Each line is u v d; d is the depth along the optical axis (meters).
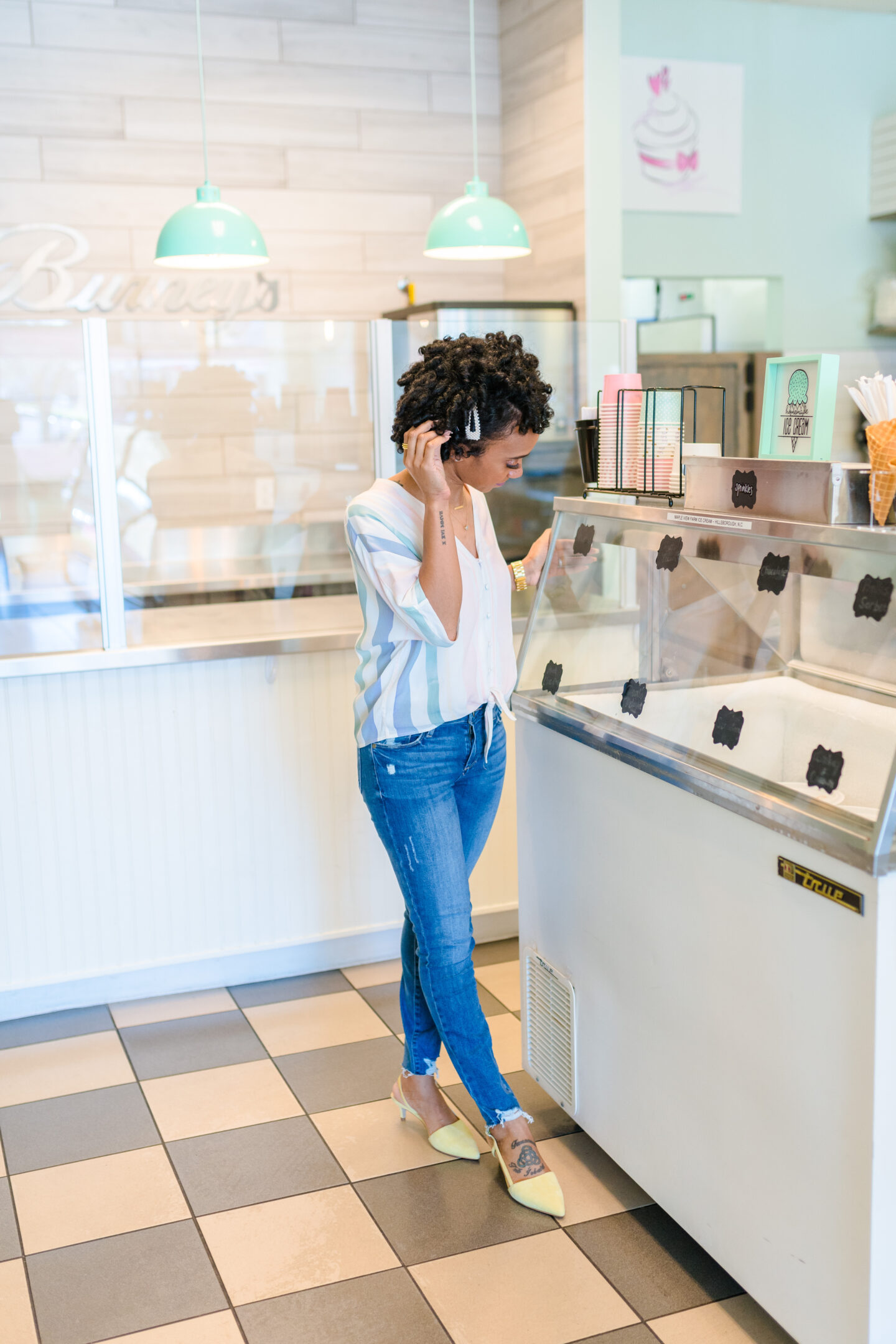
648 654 2.07
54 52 4.57
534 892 2.46
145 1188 2.30
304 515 3.20
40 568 2.95
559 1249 2.10
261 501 3.14
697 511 2.02
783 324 5.35
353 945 3.35
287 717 3.18
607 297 4.76
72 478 2.95
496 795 2.31
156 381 2.99
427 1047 2.40
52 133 4.62
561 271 4.90
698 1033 1.92
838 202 5.36
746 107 5.09
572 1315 1.93
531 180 5.08
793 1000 1.68
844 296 5.45
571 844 2.28
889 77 5.32
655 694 2.02
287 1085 2.68
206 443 3.07
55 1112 2.58
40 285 4.70
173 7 4.69
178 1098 2.63
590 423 2.48
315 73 4.93
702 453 2.38
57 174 4.65
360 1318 1.93
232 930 3.22
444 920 2.15
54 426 2.92
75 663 2.93
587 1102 2.33
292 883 3.26
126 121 4.70
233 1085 2.68
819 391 1.87
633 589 2.12
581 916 2.27
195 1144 2.45
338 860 3.29
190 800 3.13
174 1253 2.11
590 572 2.26
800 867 1.63
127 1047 2.88
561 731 2.23
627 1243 2.11
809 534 1.73
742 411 5.14
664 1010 2.01
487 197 3.90
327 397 3.19
